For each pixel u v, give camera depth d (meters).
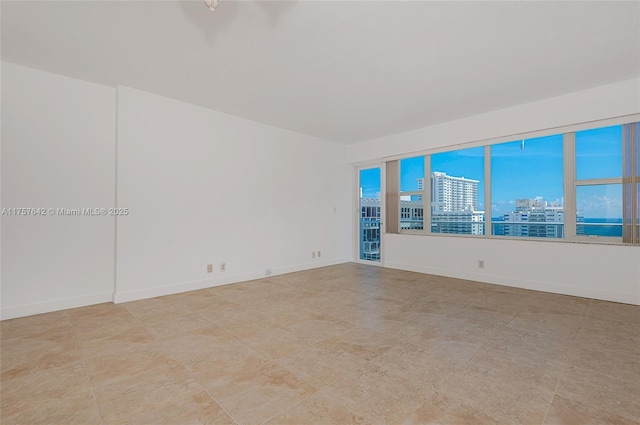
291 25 2.39
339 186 6.43
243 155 4.76
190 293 4.00
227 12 2.23
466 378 1.92
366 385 1.85
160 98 3.88
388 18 2.29
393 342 2.47
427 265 5.32
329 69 3.13
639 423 1.50
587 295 3.75
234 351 2.31
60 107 3.34
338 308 3.37
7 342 2.47
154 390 1.80
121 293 3.57
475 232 4.82
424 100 3.98
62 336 2.59
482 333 2.65
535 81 3.42
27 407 1.64
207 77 3.33
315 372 2.00
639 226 3.44
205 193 4.30
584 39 2.58
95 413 1.59
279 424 1.50
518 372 2.00
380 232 6.12
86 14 2.26
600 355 2.23
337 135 5.80
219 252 4.45
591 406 1.64
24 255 3.13
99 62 3.01
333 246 6.28
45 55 2.89
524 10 2.21
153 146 3.83
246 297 3.81
